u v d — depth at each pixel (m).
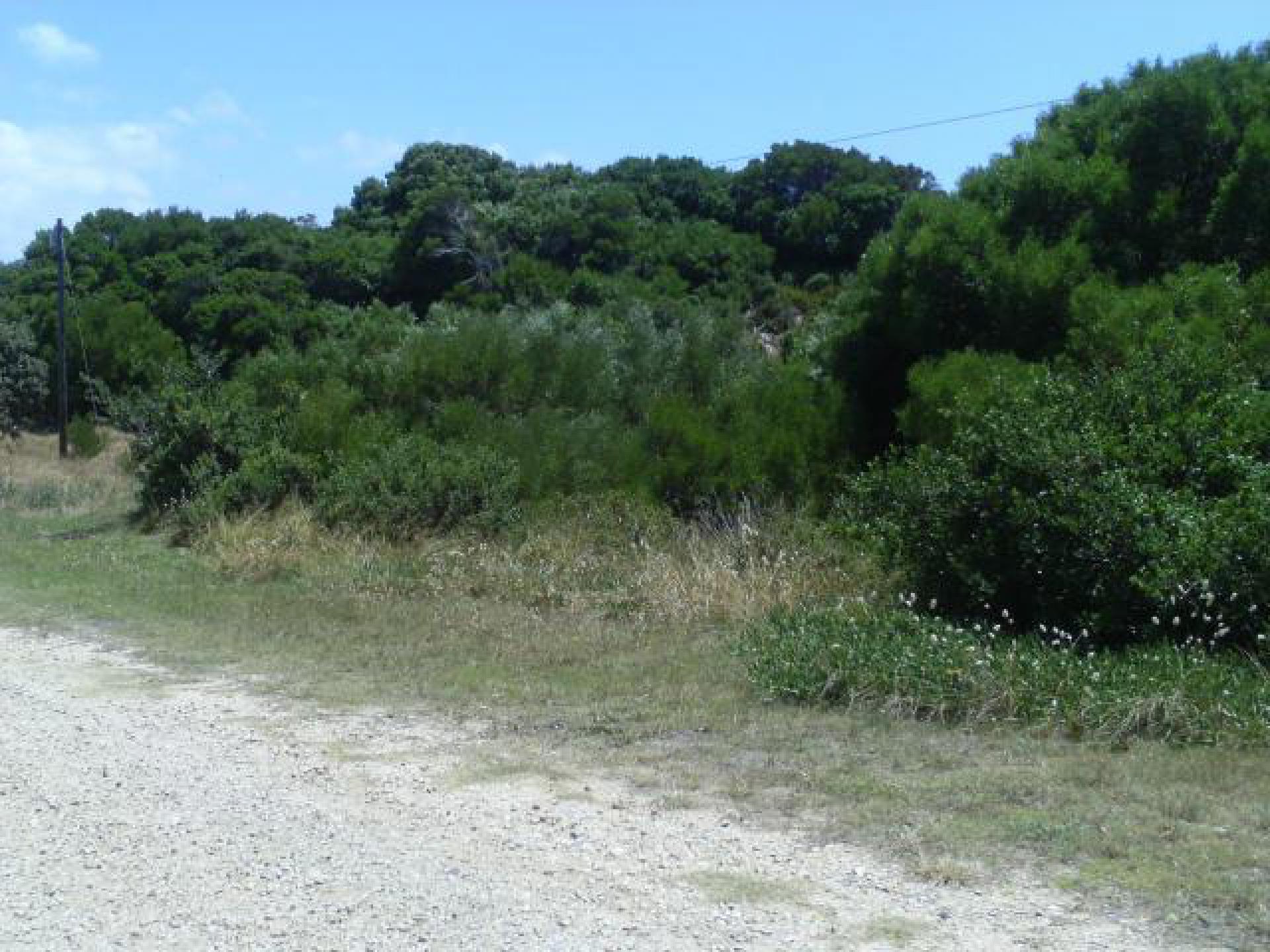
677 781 7.09
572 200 42.25
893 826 6.20
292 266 45.03
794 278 38.94
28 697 9.65
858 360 15.28
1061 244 13.37
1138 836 5.91
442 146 52.66
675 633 11.32
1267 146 12.86
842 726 8.16
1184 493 9.39
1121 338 11.73
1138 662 8.41
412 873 5.77
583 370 19.75
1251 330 11.33
